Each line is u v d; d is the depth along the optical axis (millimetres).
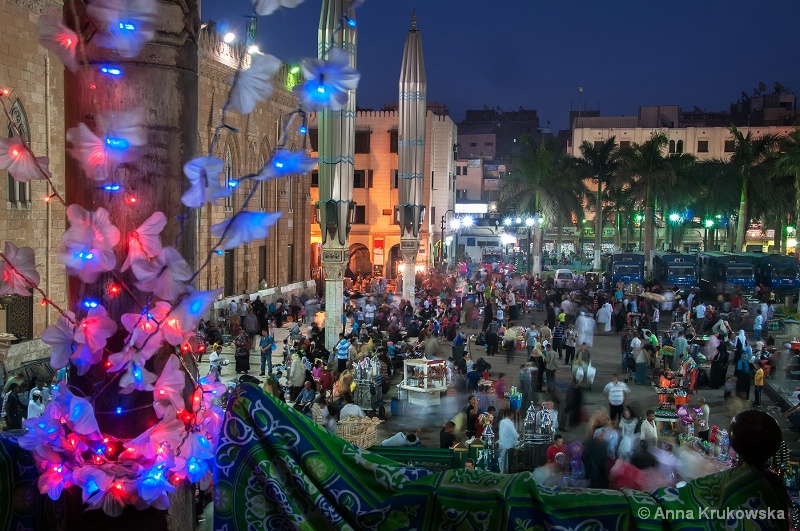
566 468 12250
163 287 3424
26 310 23938
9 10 22703
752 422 3201
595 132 98625
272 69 3404
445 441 14680
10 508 3779
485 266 62594
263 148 40781
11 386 17844
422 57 38750
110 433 3598
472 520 3254
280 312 37562
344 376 19734
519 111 152125
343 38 22906
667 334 30156
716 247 87375
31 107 23844
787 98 116688
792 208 58031
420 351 27000
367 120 61906
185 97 3709
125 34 3387
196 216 3904
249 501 3438
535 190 63656
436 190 70875
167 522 3668
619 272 54000
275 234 44344
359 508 3332
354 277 60062
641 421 15336
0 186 22547
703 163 67312
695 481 3307
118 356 3463
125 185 3557
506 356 30984
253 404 3506
